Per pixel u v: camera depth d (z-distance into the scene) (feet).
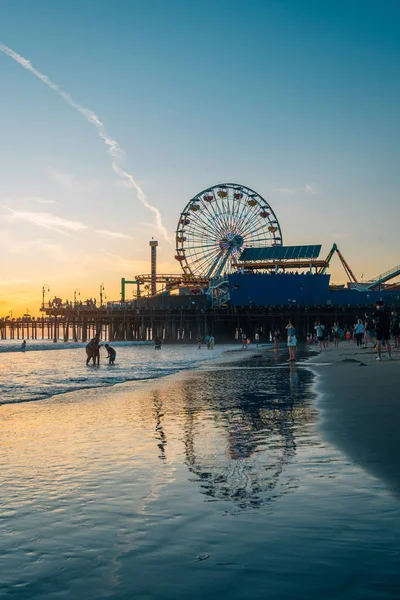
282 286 370.32
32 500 19.08
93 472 23.11
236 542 14.34
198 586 11.98
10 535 15.60
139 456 26.09
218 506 17.53
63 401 52.03
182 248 383.04
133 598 11.59
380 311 78.13
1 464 24.99
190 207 382.42
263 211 383.24
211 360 128.88
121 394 57.31
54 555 14.06
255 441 28.48
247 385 60.70
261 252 378.12
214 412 40.50
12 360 174.81
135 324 428.56
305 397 46.47
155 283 468.34
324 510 16.52
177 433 32.09
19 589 12.16
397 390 45.93
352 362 84.64
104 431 33.86
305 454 24.59
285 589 11.64
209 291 396.16
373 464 21.95
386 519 15.52
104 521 16.60
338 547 13.66
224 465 23.47
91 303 473.26
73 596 11.78
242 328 379.76
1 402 52.21
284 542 14.15
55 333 479.00
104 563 13.44
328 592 11.43
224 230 381.81
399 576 12.02
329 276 370.32
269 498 18.10
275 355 141.69
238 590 11.70
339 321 364.17
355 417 33.63
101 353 220.23
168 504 18.02
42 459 25.98
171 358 156.56
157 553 13.91
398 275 367.66
